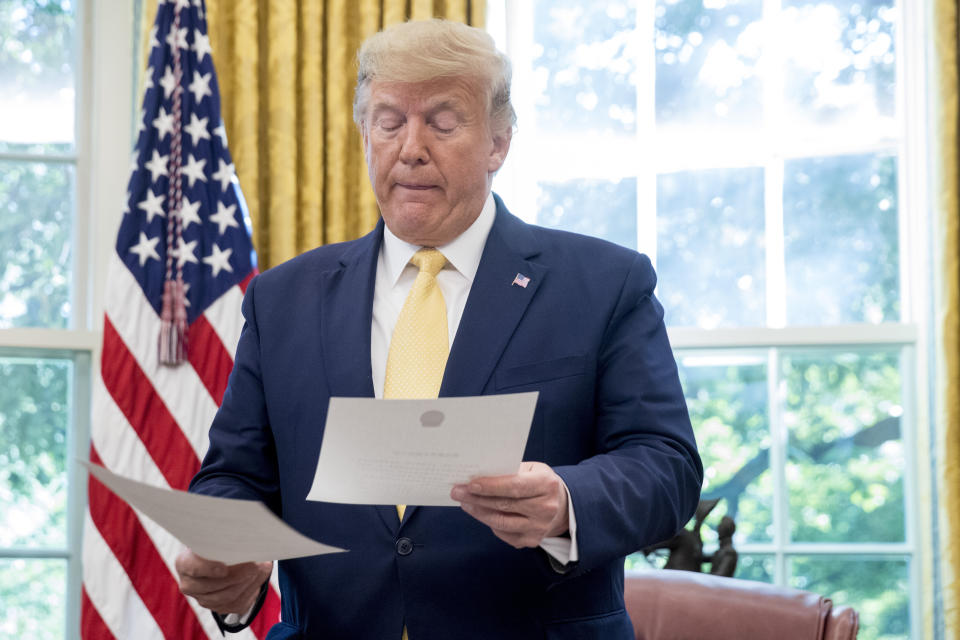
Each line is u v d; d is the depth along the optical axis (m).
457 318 1.59
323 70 3.55
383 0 3.56
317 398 1.54
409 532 1.45
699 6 3.79
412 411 1.14
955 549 3.18
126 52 3.71
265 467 1.62
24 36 3.71
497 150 1.67
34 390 3.57
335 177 3.48
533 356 1.51
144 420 3.22
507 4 3.79
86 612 3.17
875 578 3.49
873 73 3.67
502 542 1.43
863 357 3.58
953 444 3.22
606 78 3.82
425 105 1.55
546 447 1.48
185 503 1.17
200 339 3.27
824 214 3.67
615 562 1.52
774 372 3.61
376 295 1.64
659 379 1.54
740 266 3.70
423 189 1.57
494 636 1.42
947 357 3.25
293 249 3.44
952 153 3.31
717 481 3.60
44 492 3.54
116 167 3.67
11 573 3.49
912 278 3.59
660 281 3.73
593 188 3.79
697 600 2.09
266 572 1.44
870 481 3.54
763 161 3.71
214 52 3.48
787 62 3.72
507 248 1.61
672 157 3.77
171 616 3.20
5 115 3.68
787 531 3.55
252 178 3.45
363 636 1.46
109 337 3.24
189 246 3.31
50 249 3.64
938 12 3.36
